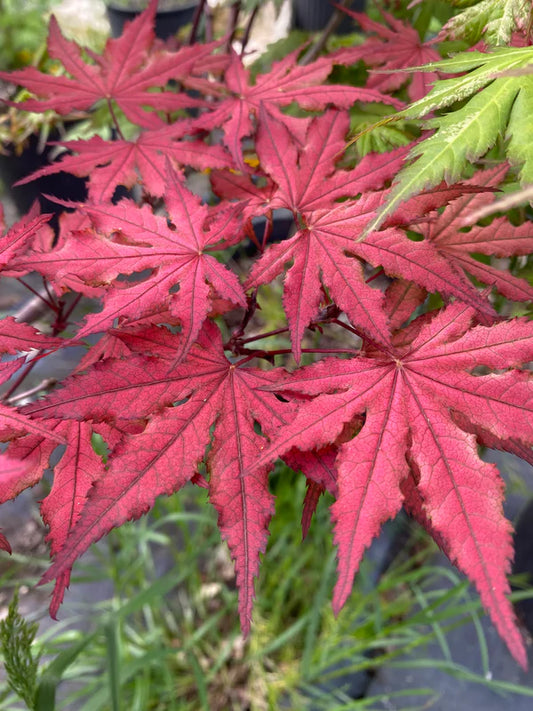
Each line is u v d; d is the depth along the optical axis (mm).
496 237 162
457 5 167
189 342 130
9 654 181
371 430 130
